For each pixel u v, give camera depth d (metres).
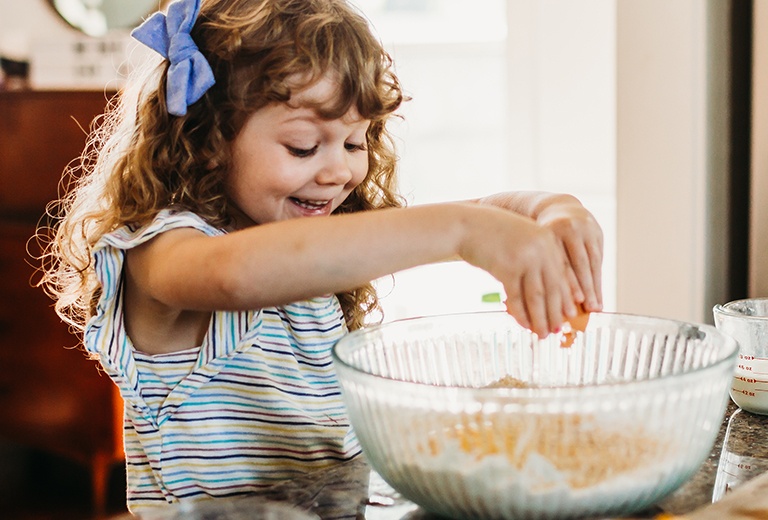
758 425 0.92
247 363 1.02
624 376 0.83
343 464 0.82
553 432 0.59
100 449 2.49
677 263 1.66
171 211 0.92
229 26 0.96
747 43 1.67
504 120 3.17
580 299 0.76
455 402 0.60
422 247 0.71
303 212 1.02
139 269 0.85
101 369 2.45
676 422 0.61
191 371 0.98
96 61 3.04
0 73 3.05
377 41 1.06
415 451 0.62
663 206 1.67
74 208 1.22
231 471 1.00
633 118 1.67
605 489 0.60
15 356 2.58
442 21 3.20
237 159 0.98
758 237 1.60
